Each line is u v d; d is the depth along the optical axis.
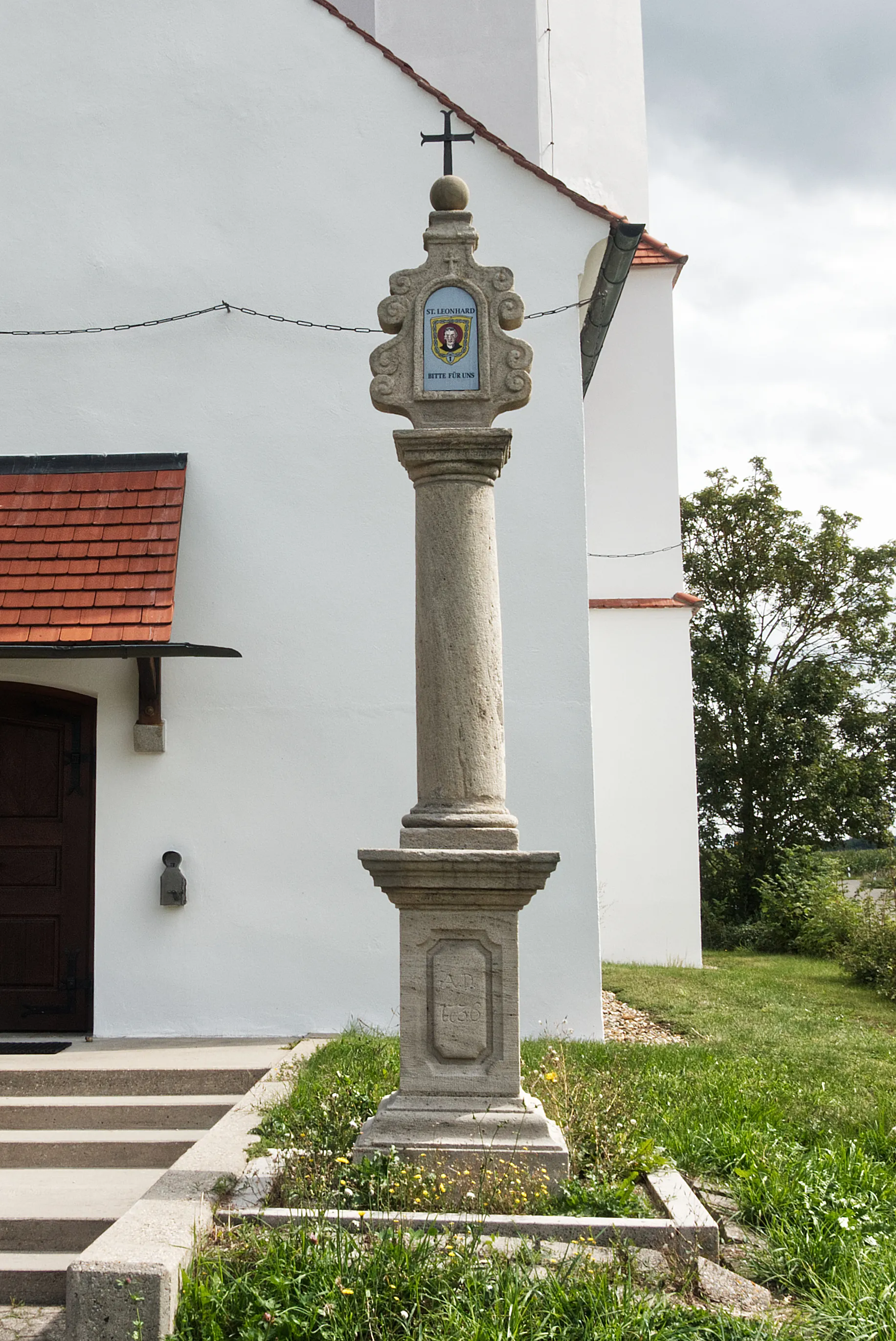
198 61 9.16
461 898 5.05
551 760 8.59
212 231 9.05
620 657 14.67
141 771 8.62
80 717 8.80
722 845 24.03
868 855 20.34
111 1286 3.86
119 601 8.02
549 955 8.41
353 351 8.96
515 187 9.02
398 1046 7.44
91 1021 8.48
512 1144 4.84
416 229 9.03
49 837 8.70
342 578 8.77
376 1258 4.00
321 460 8.88
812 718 23.98
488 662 5.24
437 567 5.28
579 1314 3.80
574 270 8.95
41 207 9.08
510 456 8.86
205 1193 4.62
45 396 8.95
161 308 9.00
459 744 5.16
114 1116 6.69
